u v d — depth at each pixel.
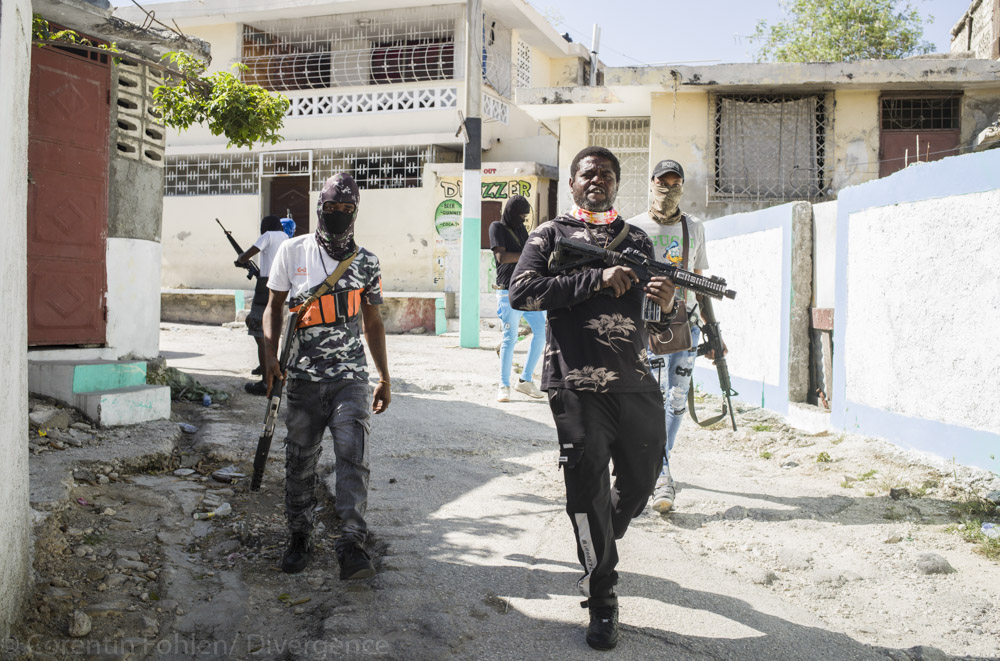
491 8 20.28
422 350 13.09
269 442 3.89
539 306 3.22
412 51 20.53
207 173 21.61
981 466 4.82
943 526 4.49
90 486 4.59
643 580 3.75
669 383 4.96
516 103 16.80
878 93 15.32
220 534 4.27
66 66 6.07
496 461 5.89
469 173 13.89
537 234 3.41
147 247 6.84
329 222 3.73
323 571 3.88
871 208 6.00
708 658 3.04
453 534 4.30
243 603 3.49
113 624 3.20
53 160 6.00
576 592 3.60
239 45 21.30
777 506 4.89
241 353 11.73
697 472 5.73
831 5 25.19
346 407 3.74
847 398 6.31
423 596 3.50
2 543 2.78
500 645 3.10
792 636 3.23
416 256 19.86
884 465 5.45
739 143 15.67
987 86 14.91
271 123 7.34
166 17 20.78
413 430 6.70
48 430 5.26
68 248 6.13
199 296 19.27
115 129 6.48
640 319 3.27
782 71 14.75
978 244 4.86
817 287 7.00
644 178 17.58
